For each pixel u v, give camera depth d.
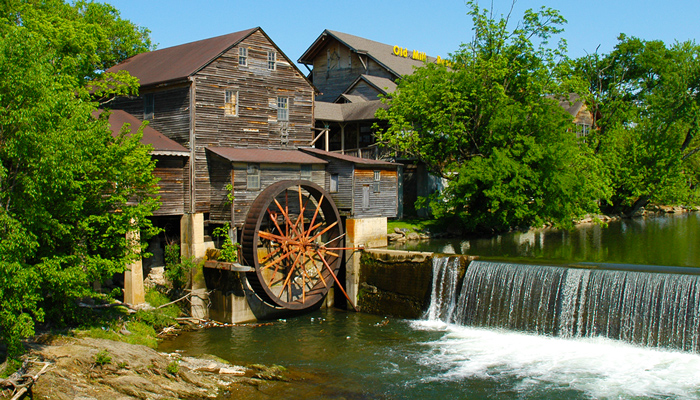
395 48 56.34
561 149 39.69
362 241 32.38
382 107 43.91
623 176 53.91
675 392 17.91
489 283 25.41
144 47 44.88
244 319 27.45
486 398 18.00
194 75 28.77
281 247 28.48
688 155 55.53
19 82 16.88
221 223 28.67
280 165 30.19
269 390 18.59
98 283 26.03
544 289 23.84
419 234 39.84
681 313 20.84
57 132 17.50
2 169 15.95
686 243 37.62
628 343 21.81
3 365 17.33
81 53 26.03
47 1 34.81
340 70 55.12
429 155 41.53
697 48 53.47
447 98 40.00
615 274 22.41
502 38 40.44
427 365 20.88
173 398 17.55
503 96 39.44
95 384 17.59
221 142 29.98
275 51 32.44
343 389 18.75
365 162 32.25
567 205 40.72
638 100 61.19
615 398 17.64
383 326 26.28
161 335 24.94
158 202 24.78
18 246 16.80
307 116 34.16
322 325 26.73
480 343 23.20
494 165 39.12
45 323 21.73
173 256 28.88
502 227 43.28
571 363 20.53
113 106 33.31
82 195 20.83
